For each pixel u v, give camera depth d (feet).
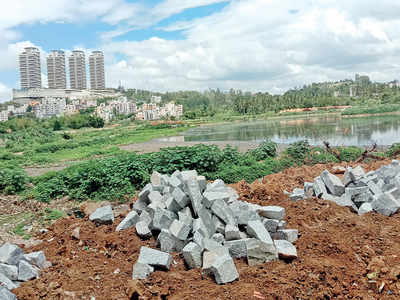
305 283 14.65
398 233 18.66
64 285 16.44
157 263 16.92
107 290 15.84
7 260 17.88
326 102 284.82
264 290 14.51
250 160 49.11
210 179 42.39
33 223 31.48
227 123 222.89
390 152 52.06
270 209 20.48
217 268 15.35
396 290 14.14
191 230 19.89
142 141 122.62
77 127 260.83
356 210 22.90
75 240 22.38
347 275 15.17
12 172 46.32
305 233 19.24
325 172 26.04
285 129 137.18
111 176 38.75
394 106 191.31
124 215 26.71
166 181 26.48
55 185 39.86
